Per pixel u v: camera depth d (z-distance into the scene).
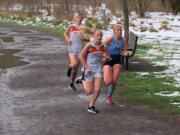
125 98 8.07
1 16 39.59
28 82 9.84
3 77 10.47
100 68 6.98
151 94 8.38
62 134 5.85
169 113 6.93
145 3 36.81
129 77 10.34
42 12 39.75
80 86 9.40
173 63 12.62
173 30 25.47
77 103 7.74
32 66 12.28
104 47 6.96
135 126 6.23
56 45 18.19
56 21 31.05
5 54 15.03
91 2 40.59
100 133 5.89
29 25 31.05
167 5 38.03
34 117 6.77
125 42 7.50
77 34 8.72
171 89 8.80
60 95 8.46
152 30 24.92
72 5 33.91
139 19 34.28
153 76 10.44
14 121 6.54
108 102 7.67
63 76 10.68
